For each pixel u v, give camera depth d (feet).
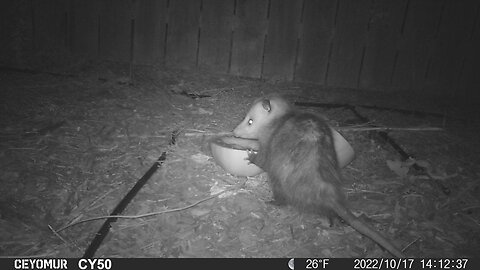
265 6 6.48
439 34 6.67
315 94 6.32
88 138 4.05
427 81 6.87
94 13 6.54
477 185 3.92
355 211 3.43
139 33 6.63
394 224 3.32
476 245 3.18
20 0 6.38
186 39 6.64
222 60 6.73
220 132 4.41
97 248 2.83
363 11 6.53
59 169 3.56
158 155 3.91
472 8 6.57
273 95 3.74
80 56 6.57
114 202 3.26
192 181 3.61
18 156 3.64
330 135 3.31
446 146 4.78
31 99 4.76
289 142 3.25
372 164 4.18
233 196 3.48
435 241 3.18
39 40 6.60
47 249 2.82
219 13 6.51
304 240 3.10
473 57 6.79
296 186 3.15
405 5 6.53
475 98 6.89
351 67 6.79
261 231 3.13
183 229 3.07
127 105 4.91
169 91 5.53
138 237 2.97
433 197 3.67
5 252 2.77
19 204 3.13
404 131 5.14
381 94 6.67
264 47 6.66
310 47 6.67
